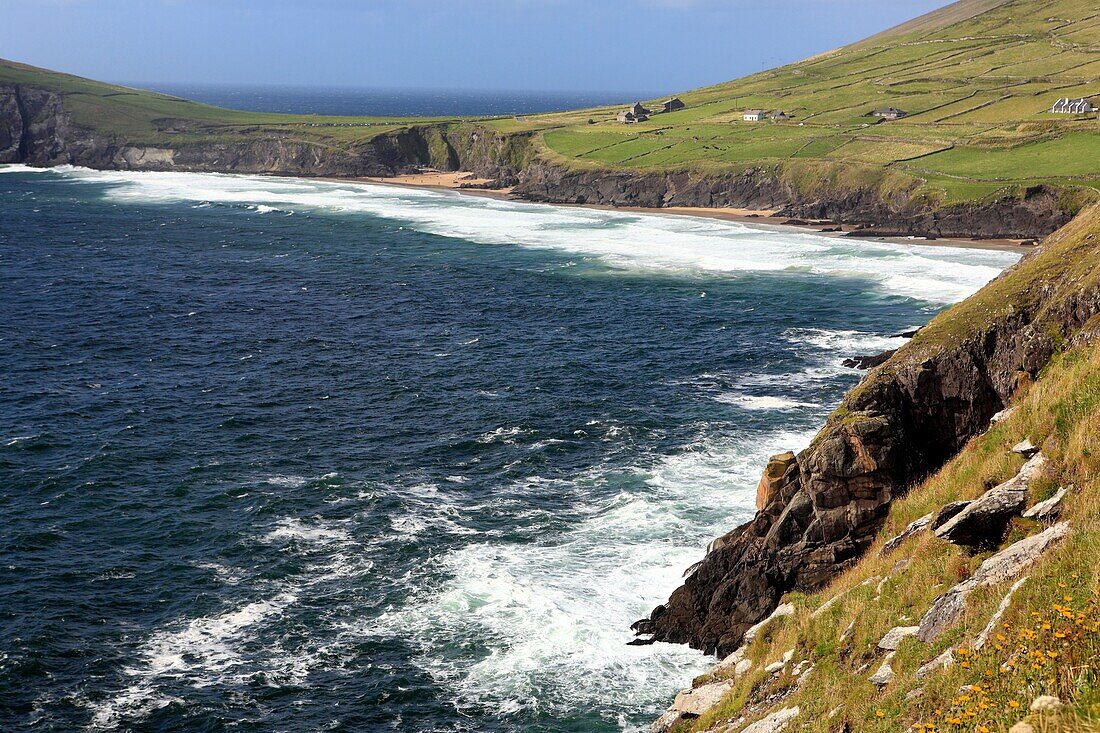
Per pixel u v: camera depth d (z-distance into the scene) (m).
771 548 34.69
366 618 36.91
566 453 52.97
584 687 32.59
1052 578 16.55
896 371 37.69
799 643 24.64
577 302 92.31
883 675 18.83
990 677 14.73
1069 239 41.28
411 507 46.34
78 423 57.84
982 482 26.16
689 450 52.84
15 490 47.97
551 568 40.09
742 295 94.44
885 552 27.27
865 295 93.56
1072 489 21.03
